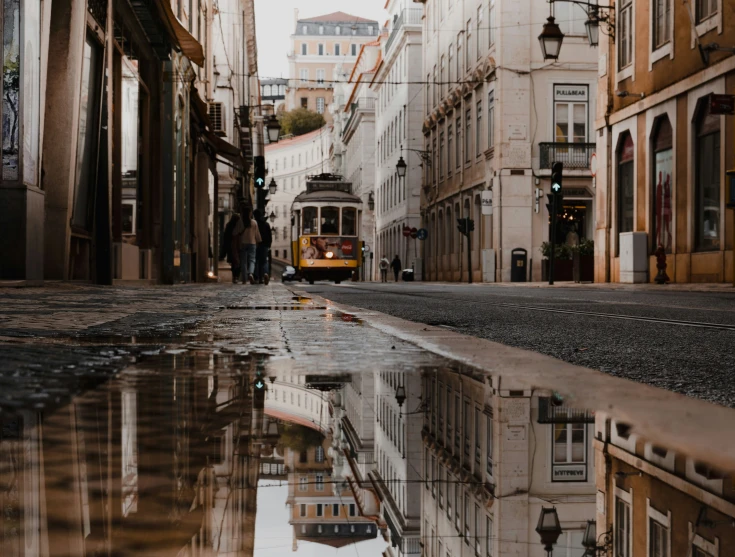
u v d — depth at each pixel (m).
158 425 1.20
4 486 0.80
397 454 1.08
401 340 3.08
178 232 19.31
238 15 43.00
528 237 31.73
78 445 1.02
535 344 3.92
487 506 0.89
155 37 16.30
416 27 53.16
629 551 0.73
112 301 6.80
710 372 2.82
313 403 1.51
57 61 10.49
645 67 21.72
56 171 10.58
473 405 1.51
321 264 34.34
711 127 18.55
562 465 1.07
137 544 0.63
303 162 124.25
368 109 76.06
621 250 22.23
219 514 0.72
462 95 38.53
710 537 0.74
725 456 1.06
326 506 0.77
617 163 23.67
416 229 48.94
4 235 9.07
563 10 31.78
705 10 18.67
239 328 3.76
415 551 0.70
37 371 1.94
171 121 17.73
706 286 16.97
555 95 31.88
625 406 1.48
